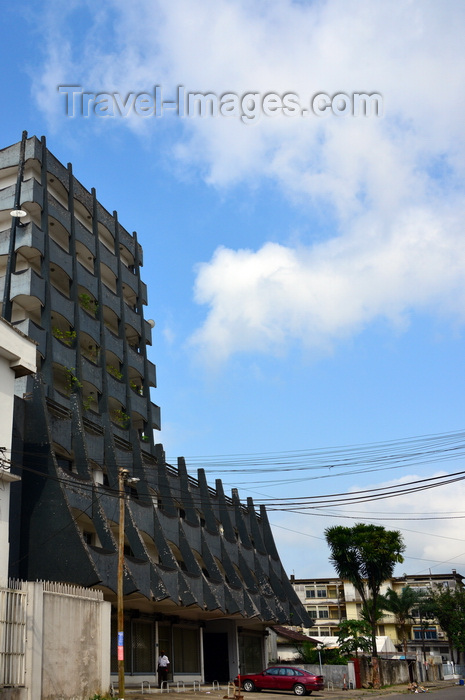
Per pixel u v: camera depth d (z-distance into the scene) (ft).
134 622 105.50
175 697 90.48
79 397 114.93
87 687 68.08
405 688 152.97
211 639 138.62
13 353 72.38
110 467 110.83
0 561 66.03
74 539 85.46
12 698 56.65
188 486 136.67
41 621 62.03
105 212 153.17
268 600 147.43
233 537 147.64
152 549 119.55
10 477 68.80
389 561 159.22
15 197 125.39
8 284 115.96
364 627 184.65
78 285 131.54
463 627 261.65
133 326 152.35
